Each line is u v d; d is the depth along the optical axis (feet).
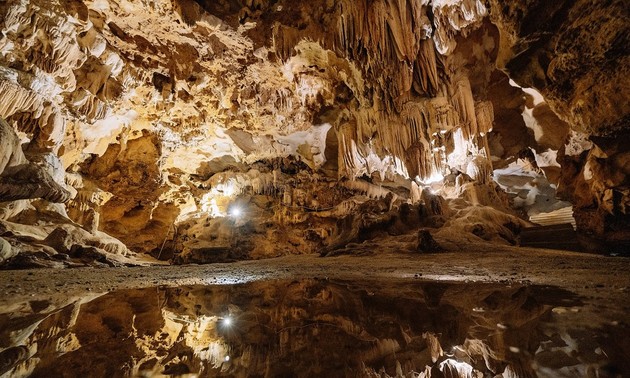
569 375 3.55
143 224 47.26
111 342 4.97
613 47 17.95
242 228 49.75
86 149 39.14
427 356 4.36
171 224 49.83
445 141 42.98
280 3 32.17
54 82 29.73
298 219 51.34
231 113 43.52
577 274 13.66
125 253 33.47
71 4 27.76
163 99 39.60
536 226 37.04
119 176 44.52
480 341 4.86
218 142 49.21
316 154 52.90
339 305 8.05
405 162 42.68
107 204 44.80
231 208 51.83
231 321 6.47
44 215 27.61
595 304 7.32
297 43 34.22
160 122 43.19
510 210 43.47
